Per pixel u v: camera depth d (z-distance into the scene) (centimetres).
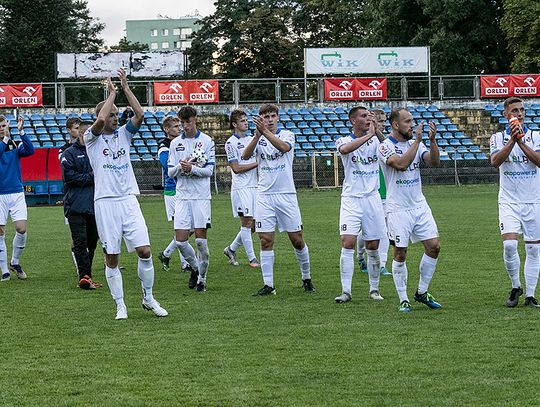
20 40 6012
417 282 1213
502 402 607
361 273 1331
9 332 882
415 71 4178
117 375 697
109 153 941
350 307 1003
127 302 1078
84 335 862
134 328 893
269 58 6481
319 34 6619
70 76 4234
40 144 3750
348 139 1065
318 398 623
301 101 4212
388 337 821
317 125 4050
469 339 805
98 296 1133
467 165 3838
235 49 6512
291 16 6656
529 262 991
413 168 970
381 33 5512
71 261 1553
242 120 1401
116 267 955
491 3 5203
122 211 948
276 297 1096
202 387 657
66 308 1034
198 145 1164
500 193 1001
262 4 6762
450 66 5178
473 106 4238
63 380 684
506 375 676
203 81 4031
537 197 985
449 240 1772
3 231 1309
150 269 958
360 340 810
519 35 4853
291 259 1526
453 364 712
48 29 6197
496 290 1119
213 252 1656
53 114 4003
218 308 1014
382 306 1009
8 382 680
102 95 4159
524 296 1062
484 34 5150
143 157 3747
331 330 862
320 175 3703
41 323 932
